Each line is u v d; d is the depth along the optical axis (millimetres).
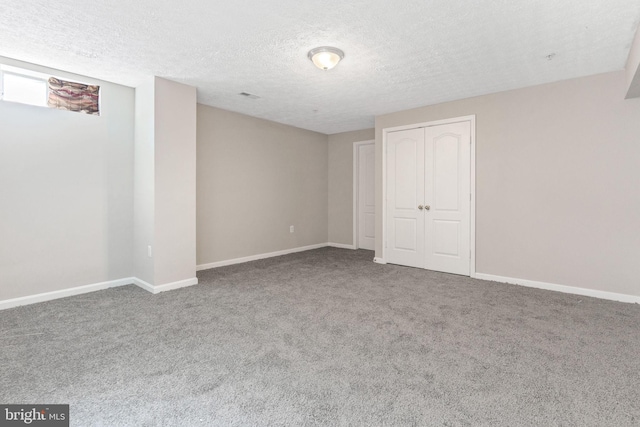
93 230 3547
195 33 2541
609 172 3309
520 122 3795
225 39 2639
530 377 1876
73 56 2953
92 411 1575
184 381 1836
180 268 3707
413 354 2146
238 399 1675
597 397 1693
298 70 3277
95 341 2334
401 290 3604
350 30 2498
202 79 3543
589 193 3414
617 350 2199
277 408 1604
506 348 2229
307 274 4340
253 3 2143
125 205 3770
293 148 6023
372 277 4176
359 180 6406
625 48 2777
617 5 2156
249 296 3379
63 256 3348
